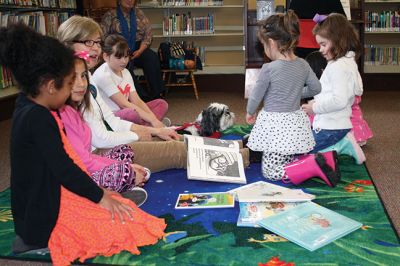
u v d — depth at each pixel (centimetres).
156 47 535
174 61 471
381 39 514
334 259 137
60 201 137
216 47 537
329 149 239
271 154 206
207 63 536
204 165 203
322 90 232
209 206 178
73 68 131
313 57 308
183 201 184
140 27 452
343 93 220
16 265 145
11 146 132
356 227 155
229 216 169
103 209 143
